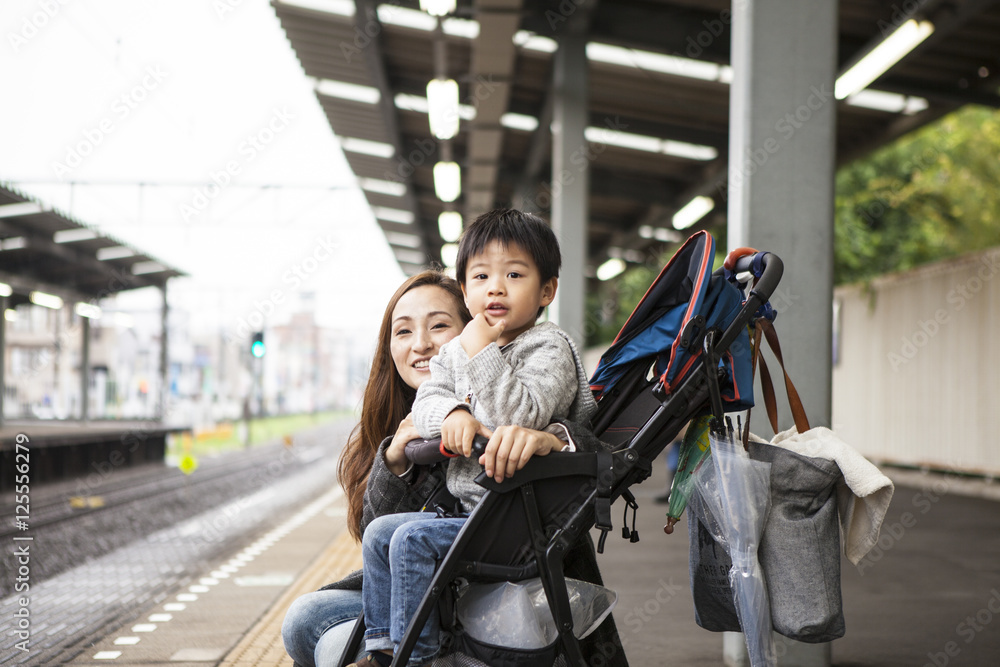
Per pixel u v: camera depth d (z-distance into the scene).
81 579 6.83
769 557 2.29
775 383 3.89
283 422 58.50
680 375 2.23
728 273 2.62
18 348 38.34
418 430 2.13
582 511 2.02
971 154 20.95
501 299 2.13
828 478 2.30
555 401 2.04
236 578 6.49
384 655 2.04
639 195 18.44
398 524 2.15
